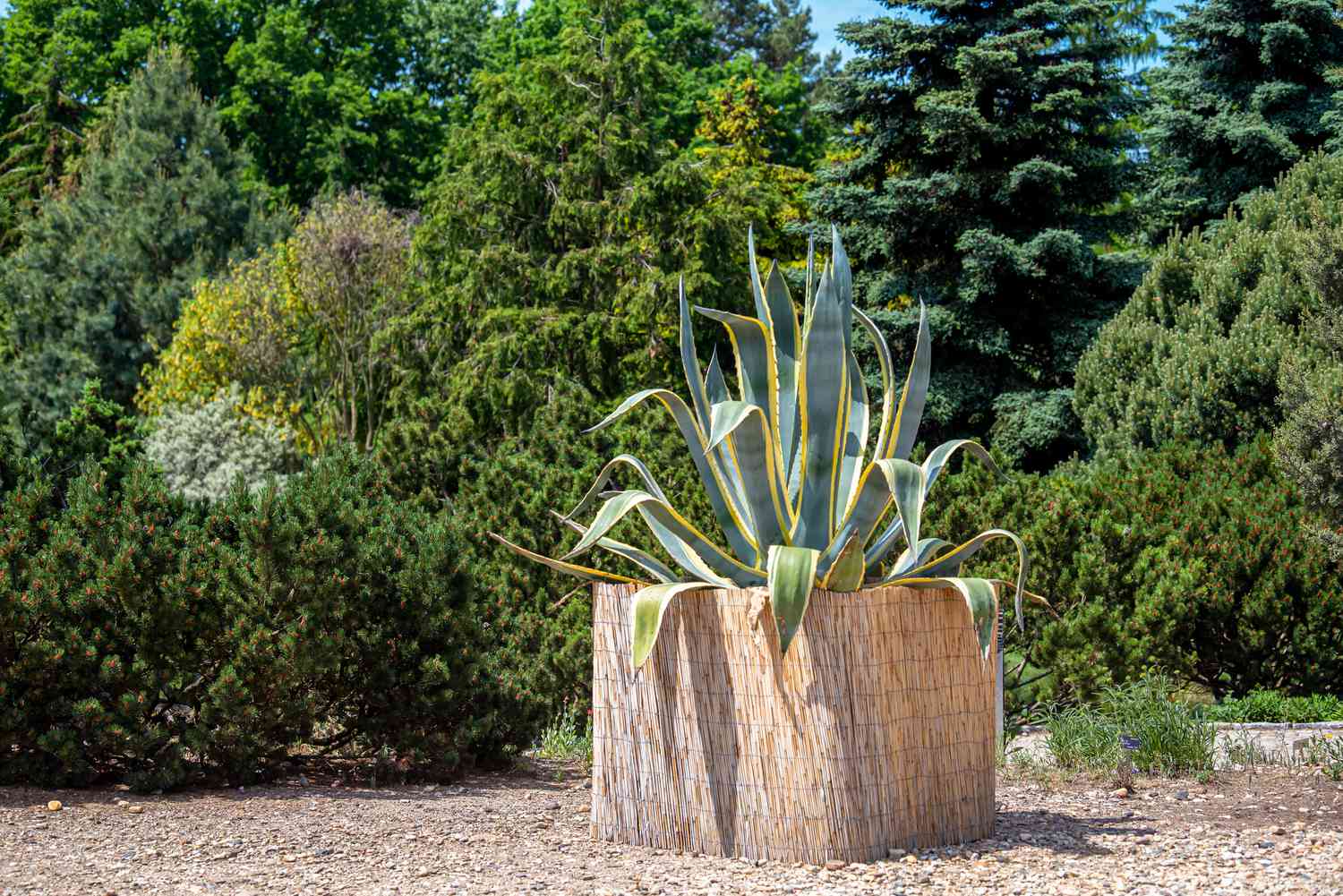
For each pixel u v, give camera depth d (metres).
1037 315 22.17
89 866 4.93
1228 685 11.58
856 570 5.11
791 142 37.38
